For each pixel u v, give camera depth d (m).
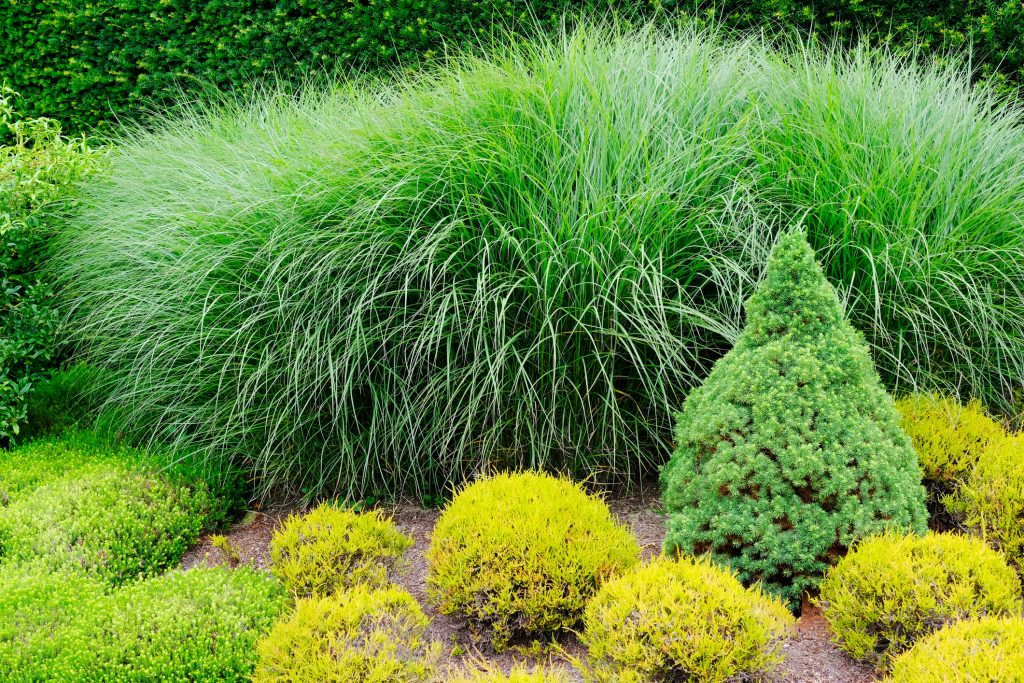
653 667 2.76
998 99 6.49
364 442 4.49
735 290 4.37
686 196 4.44
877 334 4.40
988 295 4.34
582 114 4.64
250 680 3.01
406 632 3.05
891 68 5.65
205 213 4.81
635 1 7.36
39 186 5.77
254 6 8.32
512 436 4.31
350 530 3.76
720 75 5.32
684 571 3.01
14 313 5.23
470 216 4.32
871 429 3.24
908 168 4.65
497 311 4.20
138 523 4.01
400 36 8.05
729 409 3.32
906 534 3.26
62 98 8.72
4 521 3.94
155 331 4.92
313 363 4.34
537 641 3.25
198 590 3.33
